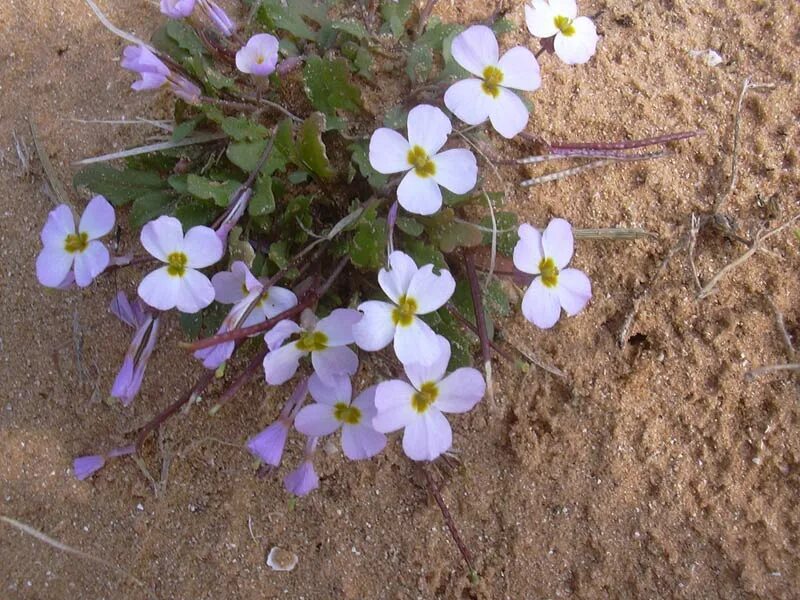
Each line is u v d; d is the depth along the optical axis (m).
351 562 0.13
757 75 0.14
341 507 0.13
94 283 0.13
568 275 0.11
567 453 0.13
